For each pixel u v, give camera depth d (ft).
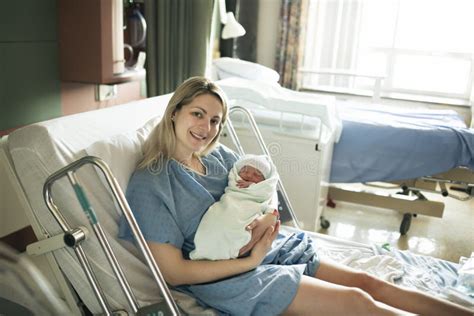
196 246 4.21
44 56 5.65
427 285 5.02
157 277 3.53
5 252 3.37
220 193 4.78
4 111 5.16
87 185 4.06
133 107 5.40
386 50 14.14
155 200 4.12
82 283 4.06
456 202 11.07
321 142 7.34
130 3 7.14
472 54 13.44
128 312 4.03
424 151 8.47
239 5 13.32
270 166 4.87
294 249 4.93
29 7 5.33
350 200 9.23
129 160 4.44
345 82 14.16
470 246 8.75
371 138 8.63
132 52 7.20
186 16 7.72
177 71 7.87
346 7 13.34
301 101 7.46
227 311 4.17
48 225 3.94
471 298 4.73
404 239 8.91
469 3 13.10
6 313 3.32
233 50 13.29
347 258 5.52
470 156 8.39
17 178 3.95
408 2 13.56
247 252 4.39
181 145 4.56
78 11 5.70
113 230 4.19
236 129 7.79
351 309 4.06
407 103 13.85
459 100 13.76
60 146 3.97
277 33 13.66
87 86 6.48
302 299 4.16
